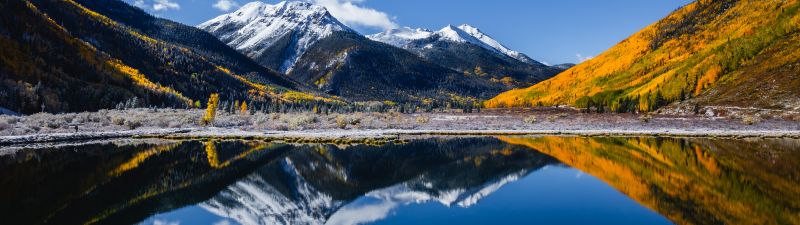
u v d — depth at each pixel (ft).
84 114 302.04
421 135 269.85
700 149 188.65
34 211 85.61
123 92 472.44
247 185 119.14
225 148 194.80
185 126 294.46
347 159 170.09
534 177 127.65
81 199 96.48
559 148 203.41
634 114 393.09
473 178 129.70
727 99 394.73
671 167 140.77
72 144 194.18
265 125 300.61
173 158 160.86
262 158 167.02
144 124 285.84
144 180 119.55
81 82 451.53
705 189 105.81
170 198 101.09
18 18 506.89
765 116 331.36
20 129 217.97
